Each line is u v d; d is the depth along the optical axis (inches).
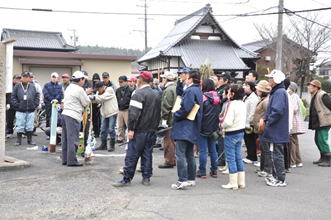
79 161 314.3
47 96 446.0
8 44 292.8
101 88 370.6
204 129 265.1
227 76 305.1
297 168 318.3
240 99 244.4
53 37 1359.5
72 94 298.2
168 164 303.6
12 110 451.8
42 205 204.4
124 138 423.5
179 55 985.5
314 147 442.3
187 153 245.6
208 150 278.8
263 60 1444.4
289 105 278.1
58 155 344.8
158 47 1135.6
